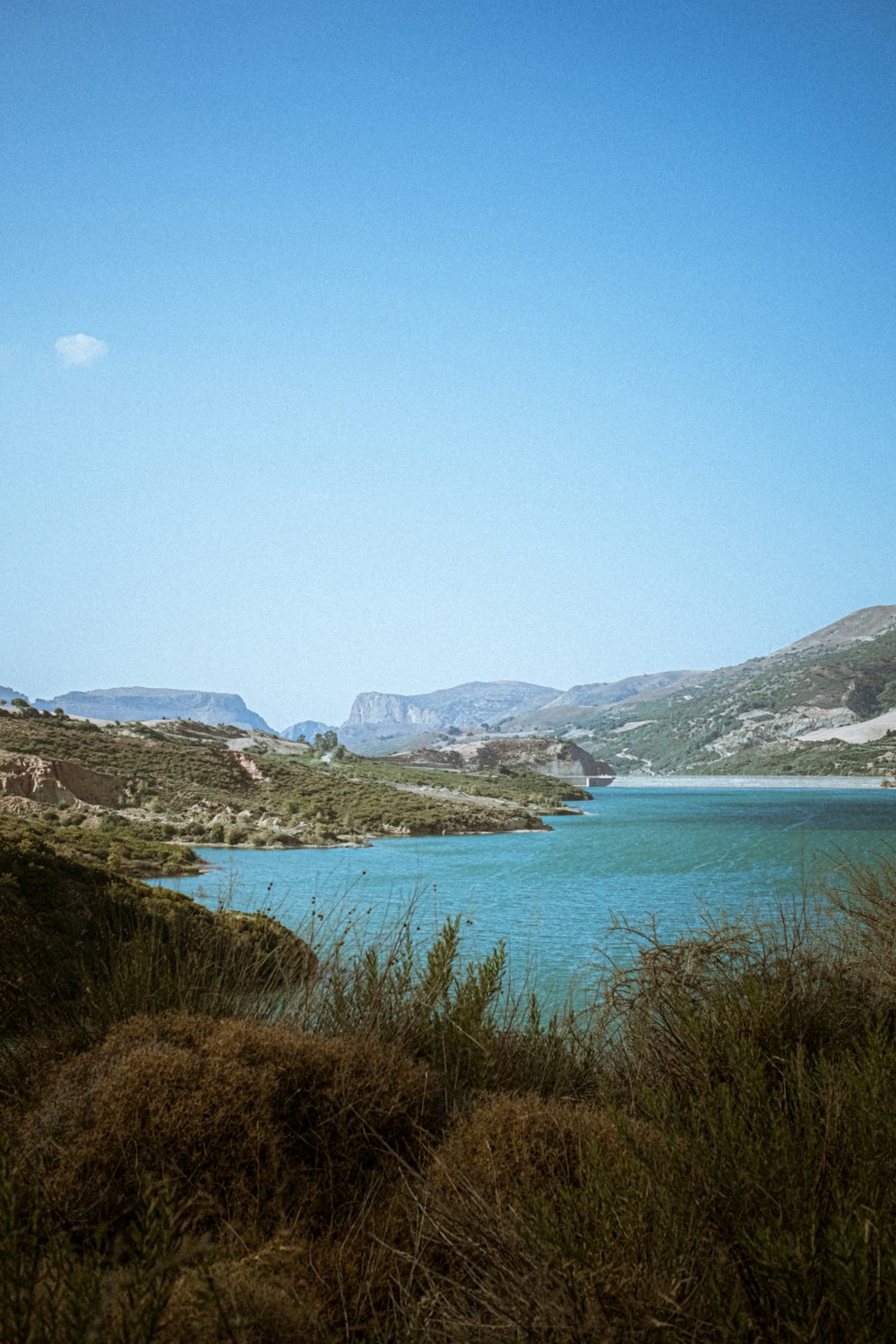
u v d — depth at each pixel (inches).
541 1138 119.9
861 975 171.6
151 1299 80.7
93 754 2496.3
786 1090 121.0
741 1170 93.0
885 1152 98.0
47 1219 103.2
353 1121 134.7
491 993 189.0
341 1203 123.9
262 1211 115.2
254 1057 139.3
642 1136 110.0
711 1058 139.3
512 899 981.2
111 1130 121.1
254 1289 92.7
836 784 6978.4
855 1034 152.6
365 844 1895.9
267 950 221.3
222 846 1705.2
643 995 170.4
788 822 2832.2
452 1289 97.0
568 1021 197.8
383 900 852.0
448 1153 123.3
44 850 464.1
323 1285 102.3
